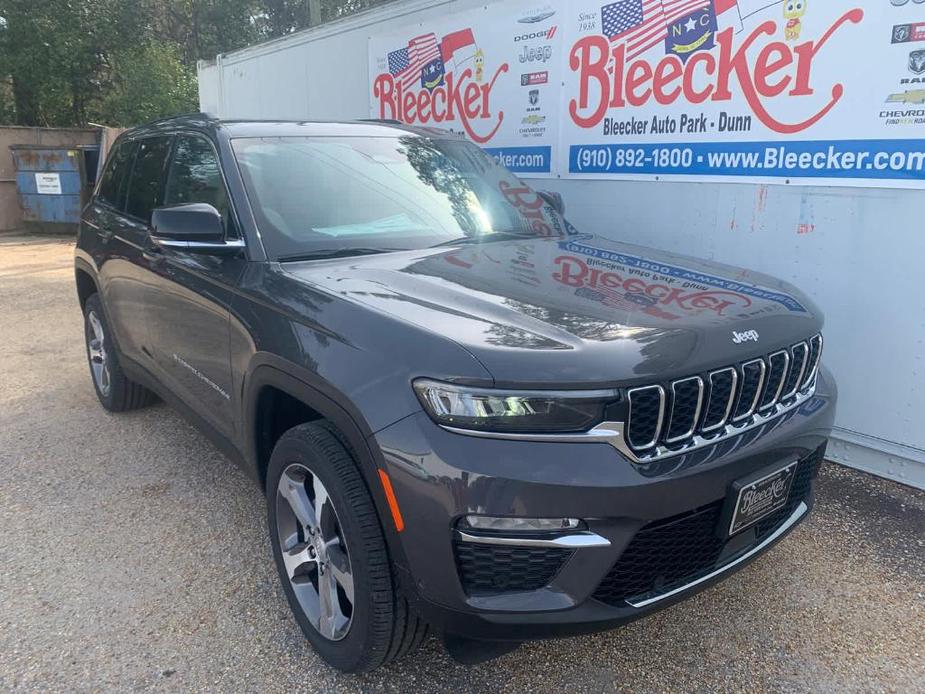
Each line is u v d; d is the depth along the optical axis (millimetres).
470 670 2502
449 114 6359
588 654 2586
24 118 22531
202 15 24938
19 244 13680
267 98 9180
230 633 2691
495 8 5742
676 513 2033
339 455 2281
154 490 3791
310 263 2797
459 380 1962
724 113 4348
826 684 2453
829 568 3117
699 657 2576
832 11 3785
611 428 1977
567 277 2674
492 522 1939
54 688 2408
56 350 6434
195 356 3254
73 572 3066
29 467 4059
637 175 4918
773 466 2281
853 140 3803
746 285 2736
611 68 4949
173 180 3672
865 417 3986
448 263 2803
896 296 3779
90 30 20734
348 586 2303
